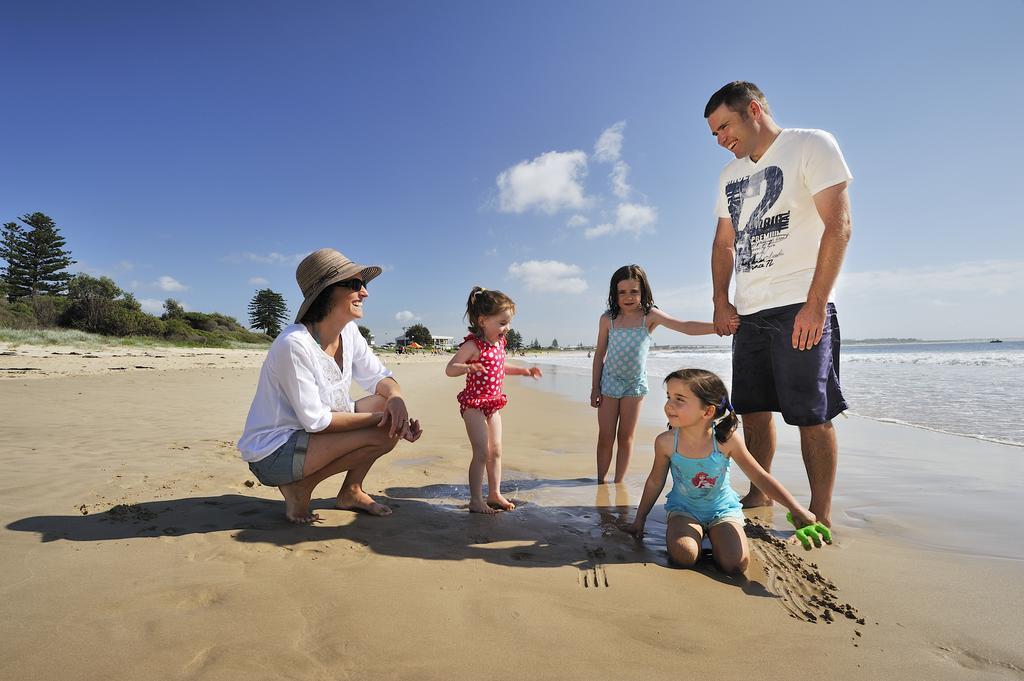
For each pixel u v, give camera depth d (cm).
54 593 177
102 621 160
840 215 265
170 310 4581
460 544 240
